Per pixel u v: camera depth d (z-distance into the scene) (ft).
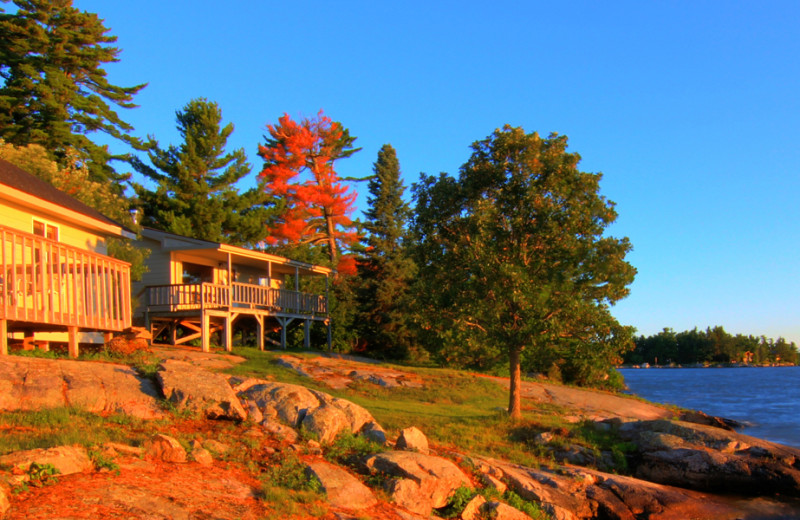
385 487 31.58
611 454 50.96
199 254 95.76
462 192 60.29
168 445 28.63
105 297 52.49
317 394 41.60
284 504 25.96
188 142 133.39
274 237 160.35
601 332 55.01
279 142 166.50
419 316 60.70
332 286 128.16
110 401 35.99
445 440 48.32
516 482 39.06
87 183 92.58
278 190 160.76
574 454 49.85
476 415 60.64
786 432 77.36
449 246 60.80
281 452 32.50
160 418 35.19
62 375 36.78
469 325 58.23
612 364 57.31
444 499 33.35
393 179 175.94
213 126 139.23
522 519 34.19
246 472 29.43
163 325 92.53
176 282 91.15
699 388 174.19
